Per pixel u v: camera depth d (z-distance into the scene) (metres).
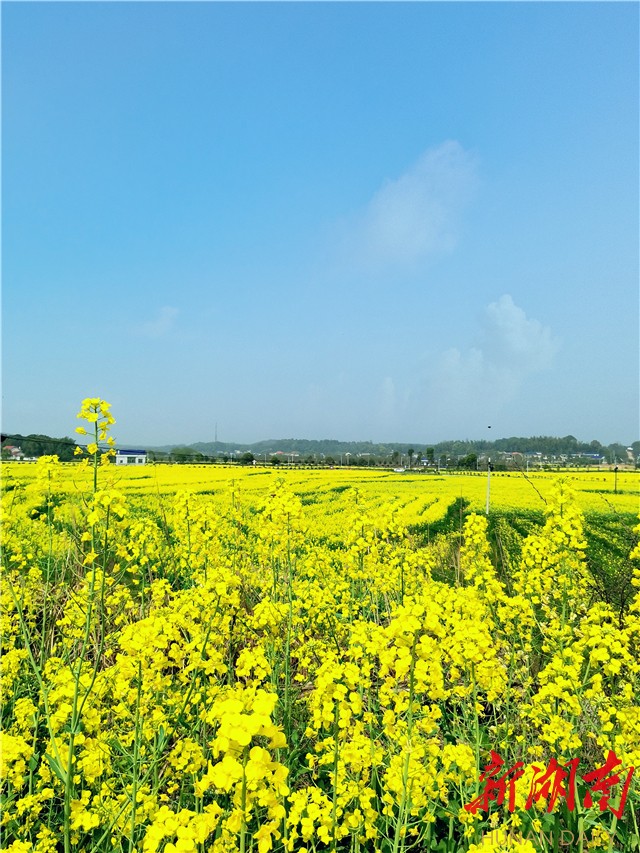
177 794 3.94
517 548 13.38
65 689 3.37
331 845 3.22
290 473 43.78
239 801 2.06
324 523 16.39
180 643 4.60
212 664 4.09
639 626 4.75
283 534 6.67
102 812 3.30
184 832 2.08
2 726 4.45
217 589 4.08
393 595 7.63
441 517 20.08
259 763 1.94
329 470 53.19
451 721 4.68
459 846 3.58
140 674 3.50
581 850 3.28
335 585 7.80
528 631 5.61
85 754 3.45
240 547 9.09
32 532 9.18
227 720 1.92
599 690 4.02
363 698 4.67
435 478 44.72
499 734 4.39
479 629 3.85
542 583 6.11
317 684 3.18
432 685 3.29
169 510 13.57
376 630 3.40
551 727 3.79
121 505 3.92
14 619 5.57
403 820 3.19
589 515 20.19
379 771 4.12
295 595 6.82
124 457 36.69
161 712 3.62
